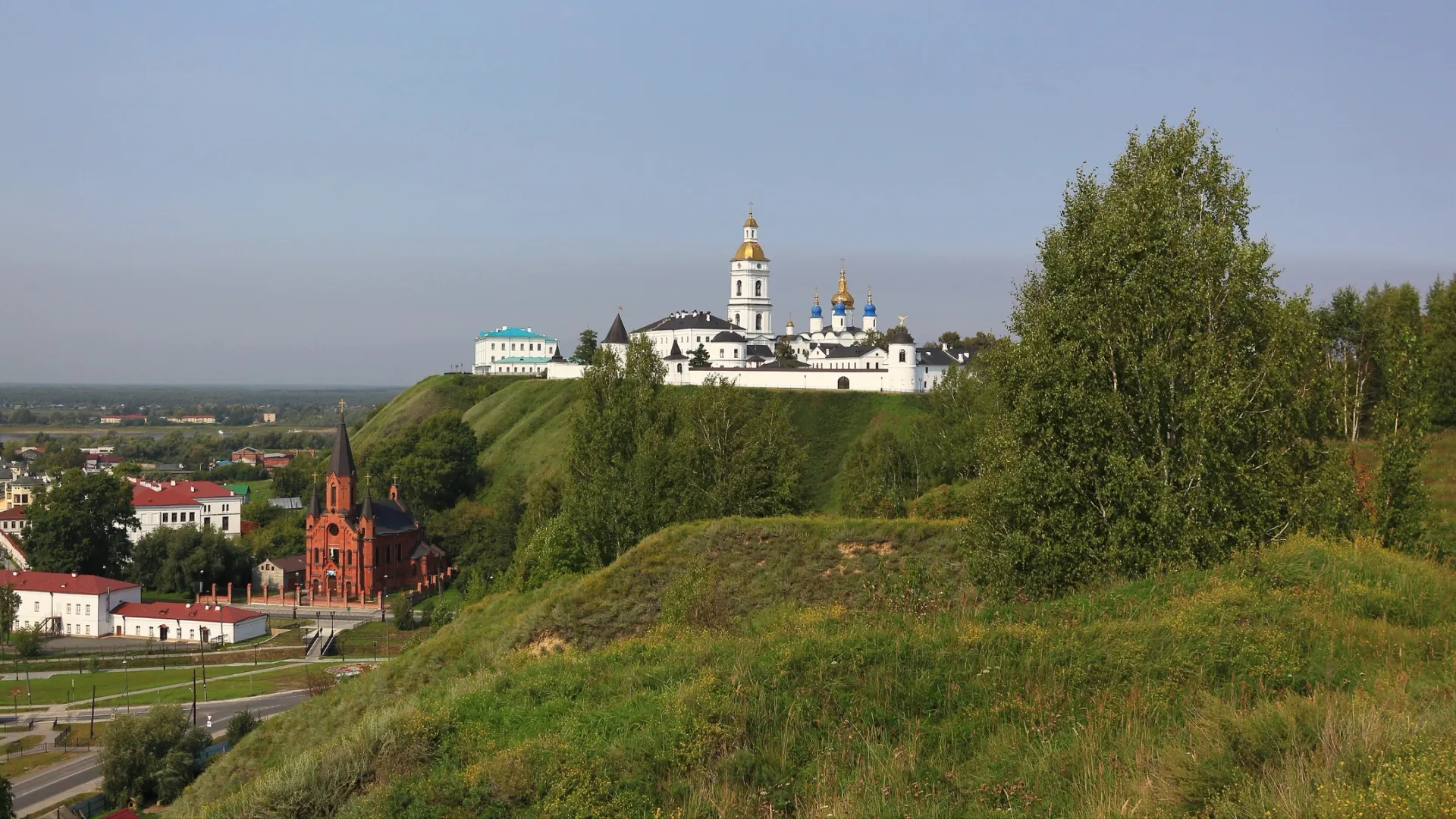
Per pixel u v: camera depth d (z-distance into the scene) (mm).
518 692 25000
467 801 18969
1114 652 21953
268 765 35562
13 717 76938
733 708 20922
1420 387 41812
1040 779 17375
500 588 69688
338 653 97062
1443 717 16188
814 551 39750
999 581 32062
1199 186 35250
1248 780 15289
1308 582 27562
